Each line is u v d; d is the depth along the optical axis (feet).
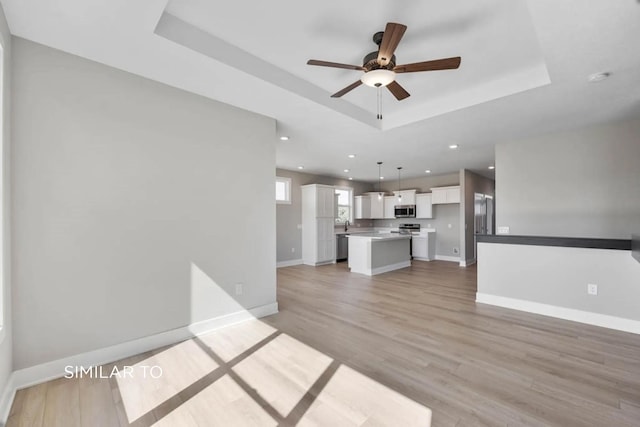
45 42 6.82
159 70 8.04
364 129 12.98
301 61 8.64
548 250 11.60
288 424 5.52
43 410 5.89
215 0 6.12
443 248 27.50
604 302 10.37
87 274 7.52
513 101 9.92
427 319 11.16
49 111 7.01
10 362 6.34
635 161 11.57
